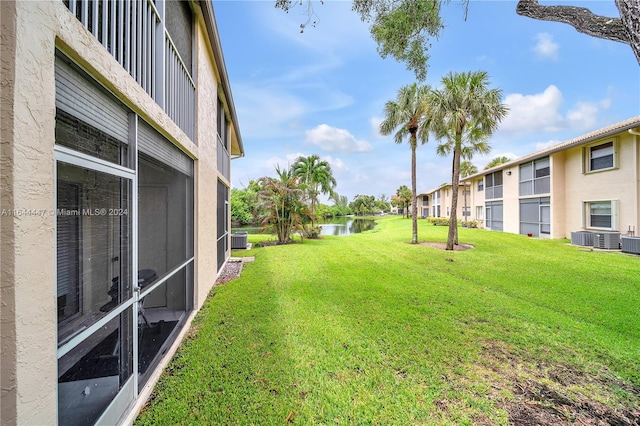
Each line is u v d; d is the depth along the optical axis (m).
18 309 1.18
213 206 5.82
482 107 10.09
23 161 1.20
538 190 14.63
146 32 2.74
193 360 2.98
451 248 11.16
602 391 2.55
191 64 4.49
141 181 2.75
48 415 1.34
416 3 4.11
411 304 4.86
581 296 5.33
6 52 1.14
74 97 1.63
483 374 2.80
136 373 2.27
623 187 10.60
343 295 5.35
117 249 2.11
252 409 2.27
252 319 4.12
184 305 4.08
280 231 13.58
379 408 2.30
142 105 2.40
